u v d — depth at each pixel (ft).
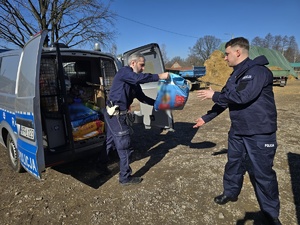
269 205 7.75
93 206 9.46
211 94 8.18
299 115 24.57
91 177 11.89
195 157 13.93
